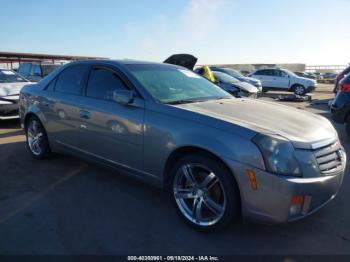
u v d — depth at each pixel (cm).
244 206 281
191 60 1070
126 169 375
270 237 306
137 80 373
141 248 288
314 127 317
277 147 271
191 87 412
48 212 350
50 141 488
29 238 300
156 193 400
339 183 310
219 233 311
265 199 271
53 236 304
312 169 277
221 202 300
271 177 267
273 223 275
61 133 459
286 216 271
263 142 272
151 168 347
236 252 284
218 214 300
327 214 350
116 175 458
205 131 298
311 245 294
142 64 418
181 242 298
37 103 496
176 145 315
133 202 376
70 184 425
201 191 311
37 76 1319
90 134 407
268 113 343
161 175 340
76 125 427
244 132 282
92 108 400
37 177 450
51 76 494
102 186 420
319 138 297
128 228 320
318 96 1775
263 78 2012
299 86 1912
